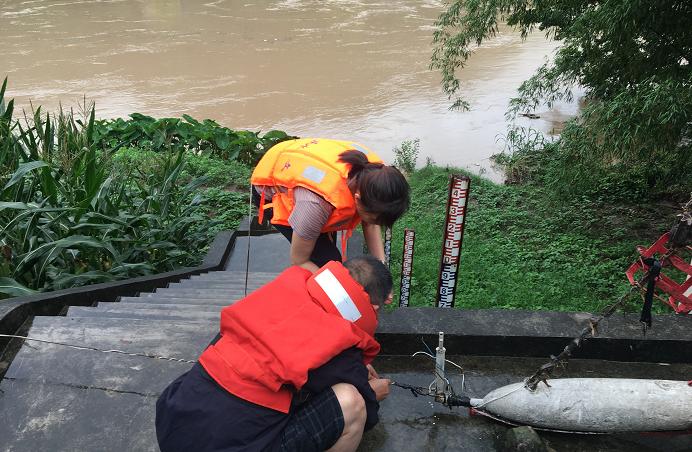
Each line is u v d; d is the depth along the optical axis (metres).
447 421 2.69
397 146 15.31
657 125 6.34
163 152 11.70
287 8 32.44
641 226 8.85
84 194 5.38
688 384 2.50
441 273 3.66
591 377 2.95
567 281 6.71
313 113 17.81
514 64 22.48
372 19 29.72
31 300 3.53
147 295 4.77
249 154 12.84
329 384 2.06
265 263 7.25
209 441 1.97
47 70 21.95
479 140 15.56
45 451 2.41
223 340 2.12
